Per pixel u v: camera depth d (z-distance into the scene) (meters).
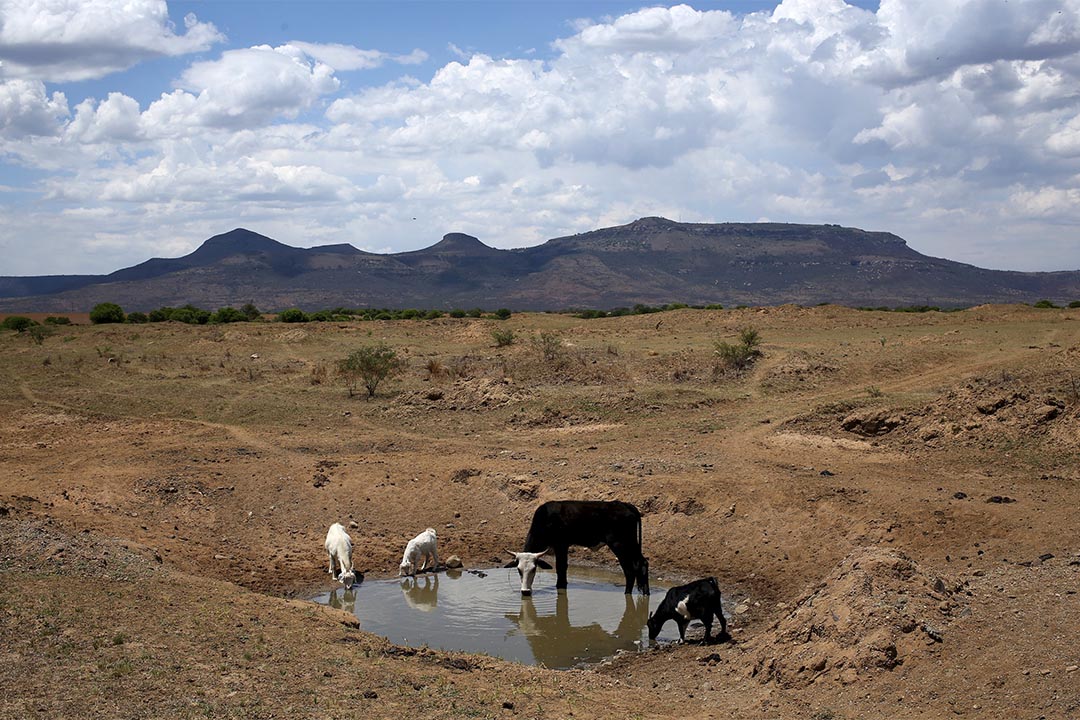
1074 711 8.52
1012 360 36.56
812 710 9.82
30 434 28.89
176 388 36.41
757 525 18.33
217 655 10.49
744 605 15.20
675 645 13.38
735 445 24.23
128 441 27.69
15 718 8.50
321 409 32.50
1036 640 10.18
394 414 31.22
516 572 17.77
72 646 10.38
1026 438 21.28
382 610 15.52
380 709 9.24
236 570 17.36
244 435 28.67
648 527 19.39
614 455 23.64
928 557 15.33
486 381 33.12
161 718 8.63
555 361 38.59
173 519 19.94
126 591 12.74
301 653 10.87
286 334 54.94
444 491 22.03
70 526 16.94
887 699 9.66
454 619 15.00
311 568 17.84
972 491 18.09
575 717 9.51
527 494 21.33
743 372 35.88
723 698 10.71
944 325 53.25
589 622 14.78
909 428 23.67
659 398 30.98
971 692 9.35
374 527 20.48
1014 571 13.40
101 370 41.59
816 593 12.06
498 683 10.55
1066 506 16.47
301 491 22.08
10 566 13.36
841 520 17.33
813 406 28.41
